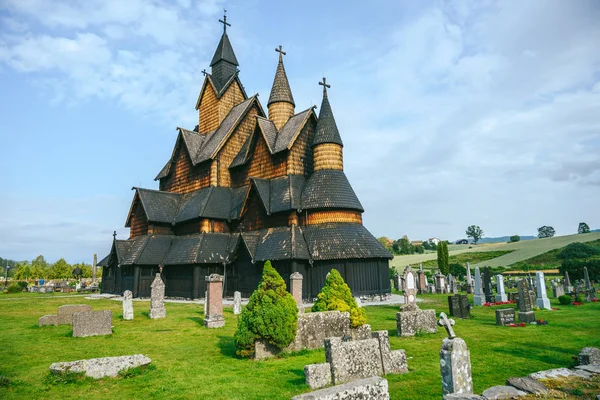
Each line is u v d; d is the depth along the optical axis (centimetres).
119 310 3009
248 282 3875
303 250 3562
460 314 2278
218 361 1355
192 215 4459
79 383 1114
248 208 4362
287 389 1028
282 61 5344
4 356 1450
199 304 3428
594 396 796
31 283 8688
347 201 3862
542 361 1267
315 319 1534
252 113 5294
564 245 10762
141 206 4822
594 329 1836
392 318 2322
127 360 1231
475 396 761
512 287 5131
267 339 1388
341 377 1053
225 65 5822
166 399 981
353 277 3494
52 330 2031
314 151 4175
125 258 4375
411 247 17588
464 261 11094
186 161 5253
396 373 1148
